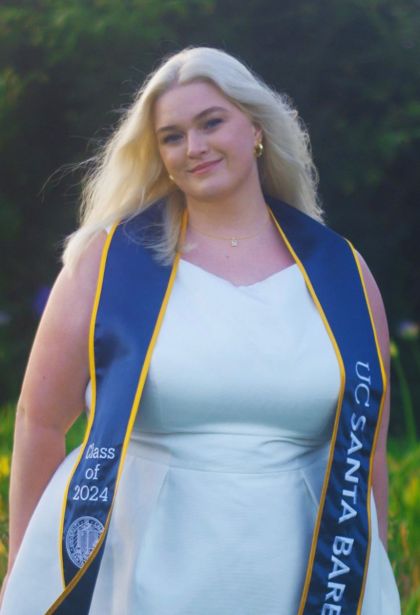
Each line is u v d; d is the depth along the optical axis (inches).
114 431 114.7
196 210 127.2
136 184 128.6
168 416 117.1
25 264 375.2
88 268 122.6
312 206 138.3
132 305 119.0
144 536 116.4
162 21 332.5
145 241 123.8
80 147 355.6
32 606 117.3
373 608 122.6
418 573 182.2
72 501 115.4
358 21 347.6
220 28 337.1
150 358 116.2
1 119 350.9
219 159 122.3
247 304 119.9
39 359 122.4
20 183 364.5
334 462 119.3
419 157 369.4
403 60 354.3
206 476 116.9
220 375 116.2
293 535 118.0
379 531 134.4
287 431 119.9
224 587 114.7
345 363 121.0
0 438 269.6
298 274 125.9
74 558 114.6
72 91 343.0
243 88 123.3
